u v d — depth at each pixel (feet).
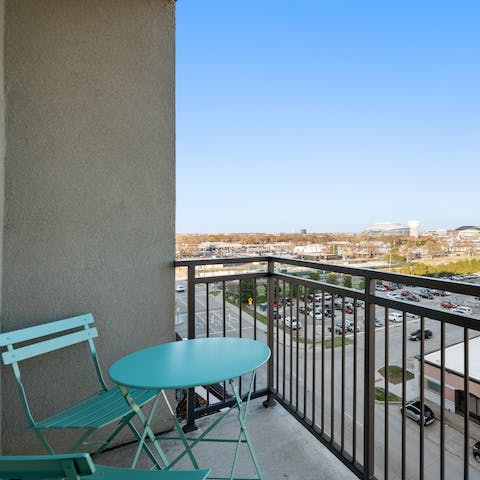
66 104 6.57
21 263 6.17
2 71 6.03
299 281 7.07
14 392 6.17
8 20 6.15
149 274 7.34
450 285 3.86
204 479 3.41
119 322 7.04
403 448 4.73
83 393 6.75
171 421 7.49
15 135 6.15
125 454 6.61
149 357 4.97
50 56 6.45
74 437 6.64
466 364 3.90
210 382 4.04
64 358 6.58
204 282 7.68
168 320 7.54
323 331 6.40
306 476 5.89
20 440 6.23
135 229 7.21
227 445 6.76
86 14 6.78
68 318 6.29
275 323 8.30
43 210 6.35
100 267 6.86
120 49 7.11
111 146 6.98
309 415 8.20
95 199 6.82
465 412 3.96
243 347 5.34
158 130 7.50
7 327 6.04
